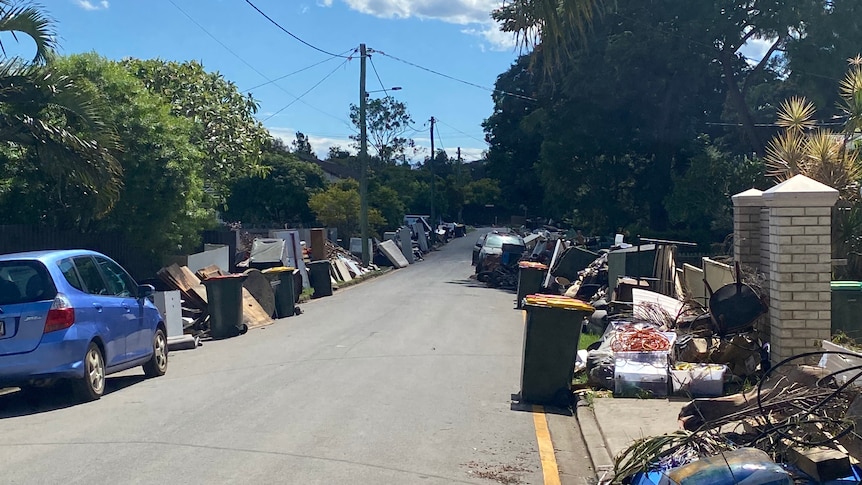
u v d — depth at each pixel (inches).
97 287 392.2
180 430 304.2
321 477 246.2
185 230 727.1
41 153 503.5
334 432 302.2
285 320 740.7
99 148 513.0
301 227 1857.8
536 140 2193.7
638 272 680.4
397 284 1189.1
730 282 446.3
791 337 361.7
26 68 485.1
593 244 1295.5
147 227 674.8
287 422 317.1
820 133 523.8
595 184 1476.4
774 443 200.1
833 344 325.4
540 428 321.1
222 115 999.0
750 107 1334.9
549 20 242.2
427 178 3474.4
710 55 1218.6
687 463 195.5
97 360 372.2
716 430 222.1
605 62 1254.9
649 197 1419.8
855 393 217.0
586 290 791.7
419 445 288.0
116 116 629.0
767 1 1099.9
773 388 242.1
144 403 359.3
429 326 658.8
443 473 256.4
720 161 1198.9
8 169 596.7
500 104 2260.1
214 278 626.2
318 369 447.2
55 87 493.4
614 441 287.6
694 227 1270.9
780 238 362.9
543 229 1998.0
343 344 553.3
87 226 662.5
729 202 1107.3
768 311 385.1
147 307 435.2
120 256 689.0
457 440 297.7
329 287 1007.0
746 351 374.3
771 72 1277.1
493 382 414.9
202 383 410.6
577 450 294.4
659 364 367.9
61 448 279.4
